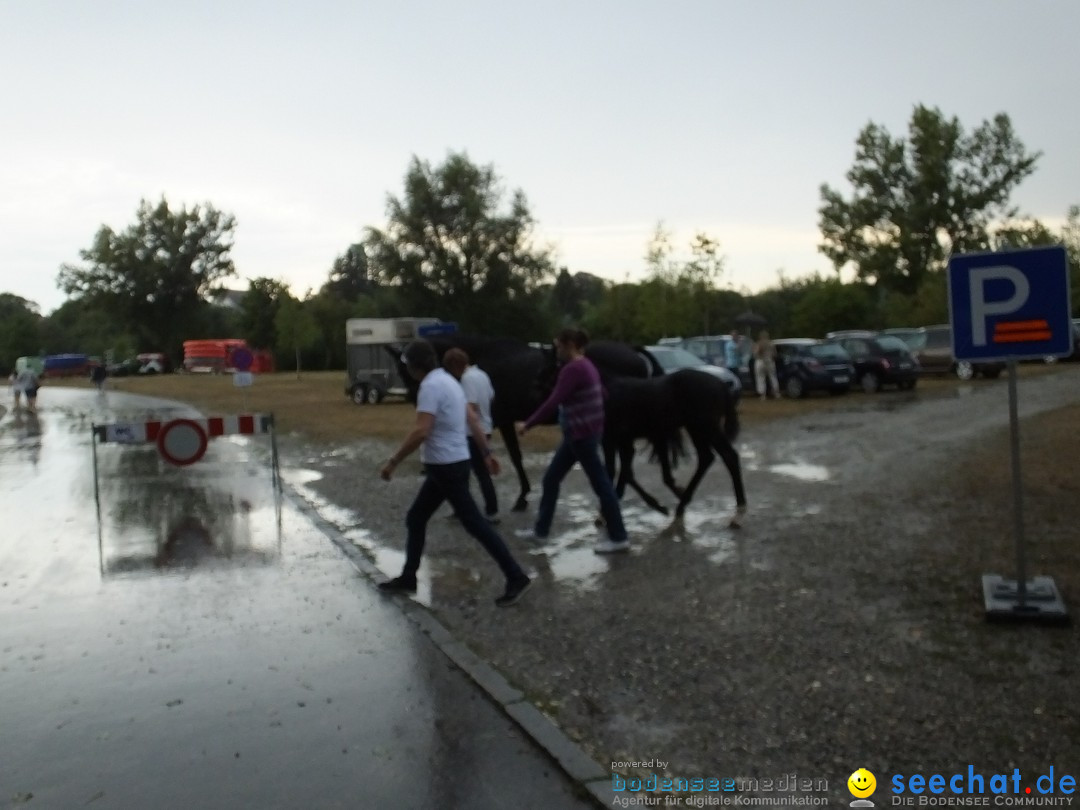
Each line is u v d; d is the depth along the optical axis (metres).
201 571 8.04
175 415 27.45
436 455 6.78
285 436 19.83
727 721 4.68
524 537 8.95
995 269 5.85
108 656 5.86
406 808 3.91
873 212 55.50
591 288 89.44
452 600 7.00
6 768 4.33
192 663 5.71
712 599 6.73
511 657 5.73
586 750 4.39
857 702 4.84
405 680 5.39
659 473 13.04
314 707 5.00
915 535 8.40
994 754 4.23
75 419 27.80
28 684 5.39
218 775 4.23
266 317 73.38
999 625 5.92
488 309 52.22
